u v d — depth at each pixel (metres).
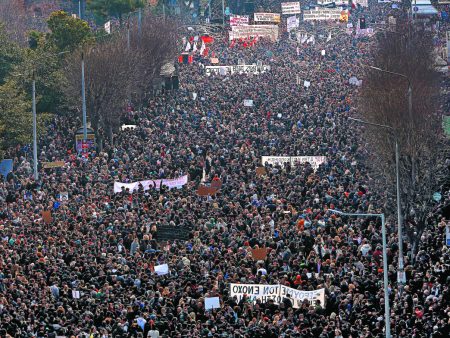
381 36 194.25
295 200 109.75
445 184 109.25
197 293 82.31
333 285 84.12
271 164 125.56
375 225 101.44
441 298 79.44
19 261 90.31
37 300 80.12
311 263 89.69
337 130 141.62
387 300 74.62
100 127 151.62
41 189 118.38
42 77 163.88
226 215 104.75
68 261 91.62
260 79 185.00
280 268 89.06
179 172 122.69
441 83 146.75
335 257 91.19
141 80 166.88
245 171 121.38
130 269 88.00
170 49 185.00
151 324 75.62
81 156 133.75
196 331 73.75
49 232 99.12
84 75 149.50
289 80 183.38
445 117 118.62
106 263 88.94
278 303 82.12
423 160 106.12
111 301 80.12
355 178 118.44
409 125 107.06
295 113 154.25
